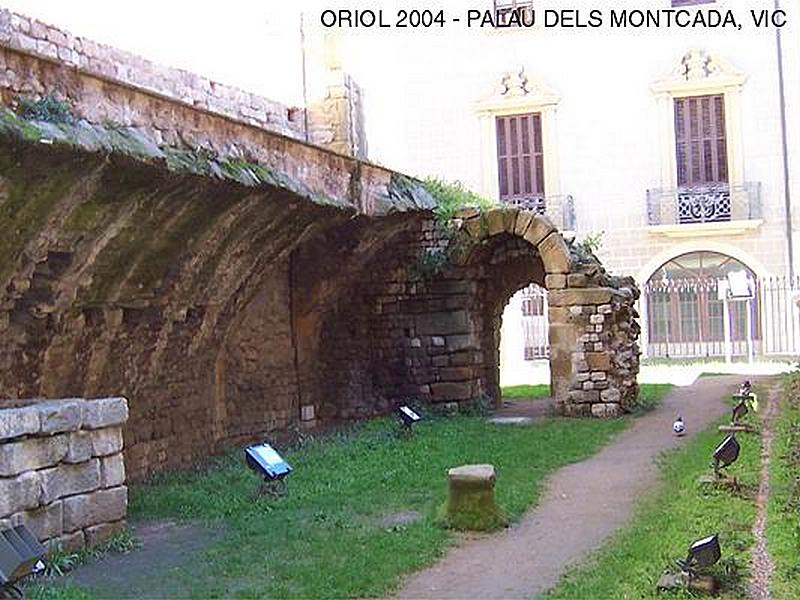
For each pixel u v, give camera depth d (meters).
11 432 7.41
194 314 12.97
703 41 28.61
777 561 7.56
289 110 18.19
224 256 12.57
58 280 9.91
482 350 18.62
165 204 10.48
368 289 18.06
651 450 12.82
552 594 6.87
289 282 16.95
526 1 29.84
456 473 9.08
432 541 8.40
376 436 14.70
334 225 16.14
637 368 18.08
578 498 10.16
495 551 8.19
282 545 8.28
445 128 30.19
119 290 10.98
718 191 28.38
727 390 19.02
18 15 11.00
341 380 18.08
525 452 12.81
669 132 28.89
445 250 17.55
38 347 10.13
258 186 11.58
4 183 8.25
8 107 8.33
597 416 16.47
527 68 29.75
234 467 12.66
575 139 29.50
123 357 11.72
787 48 28.12
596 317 16.61
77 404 8.16
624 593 6.85
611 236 29.22
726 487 10.02
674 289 28.62
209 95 15.38
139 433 12.23
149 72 13.84
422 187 18.02
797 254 27.92
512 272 19.45
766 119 28.19
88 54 12.38
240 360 15.20
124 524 8.66
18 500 7.48
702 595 6.80
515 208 17.23
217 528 9.09
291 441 15.05
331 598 6.89
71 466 8.08
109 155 8.95
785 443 12.27
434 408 17.62
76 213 9.41
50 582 7.23
